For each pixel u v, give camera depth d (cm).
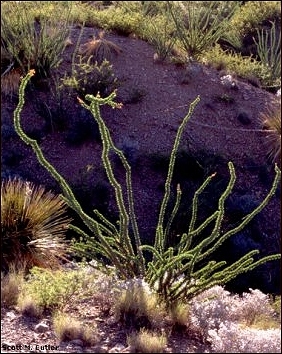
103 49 1669
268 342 575
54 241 897
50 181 1323
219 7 2133
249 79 1753
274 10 2208
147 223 1236
